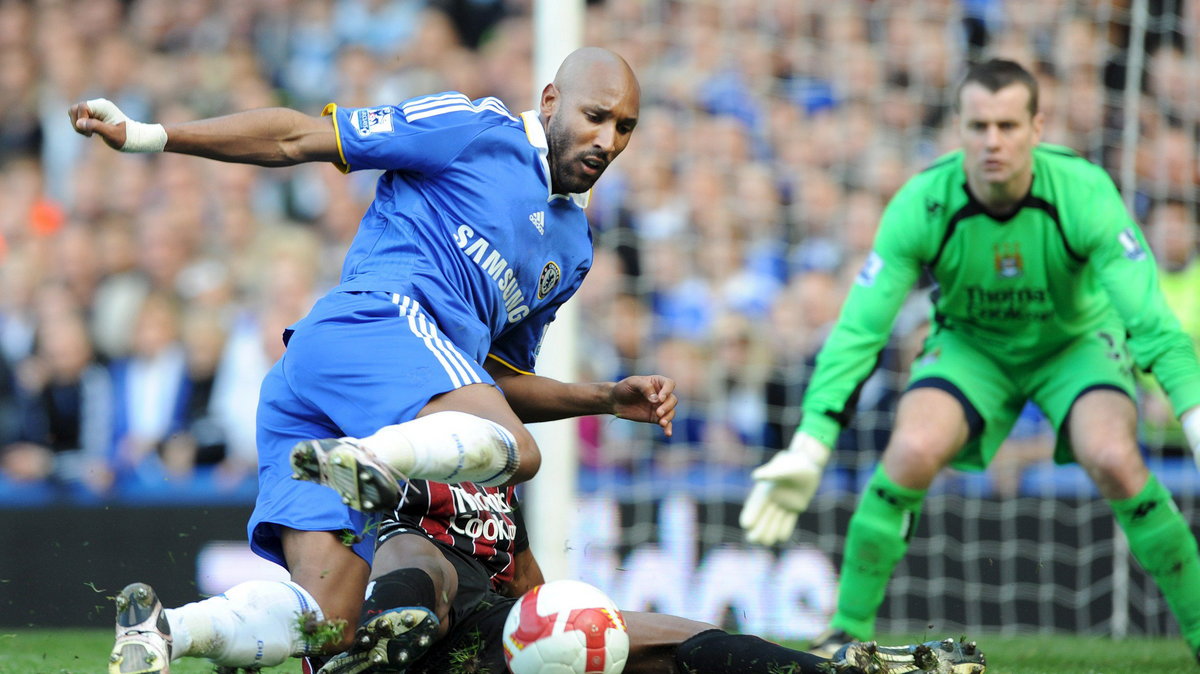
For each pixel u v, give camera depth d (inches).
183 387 1237.1
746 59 1435.8
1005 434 776.3
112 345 1278.3
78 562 1010.1
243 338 1261.1
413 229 466.0
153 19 1555.1
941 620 1039.0
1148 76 1300.4
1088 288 746.8
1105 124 1310.3
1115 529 1048.2
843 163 1385.3
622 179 1346.0
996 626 1040.8
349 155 459.8
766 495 737.6
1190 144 1288.1
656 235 1316.4
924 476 727.7
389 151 460.4
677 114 1396.4
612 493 1030.4
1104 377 741.3
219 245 1360.7
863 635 749.3
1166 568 721.6
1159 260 1261.1
